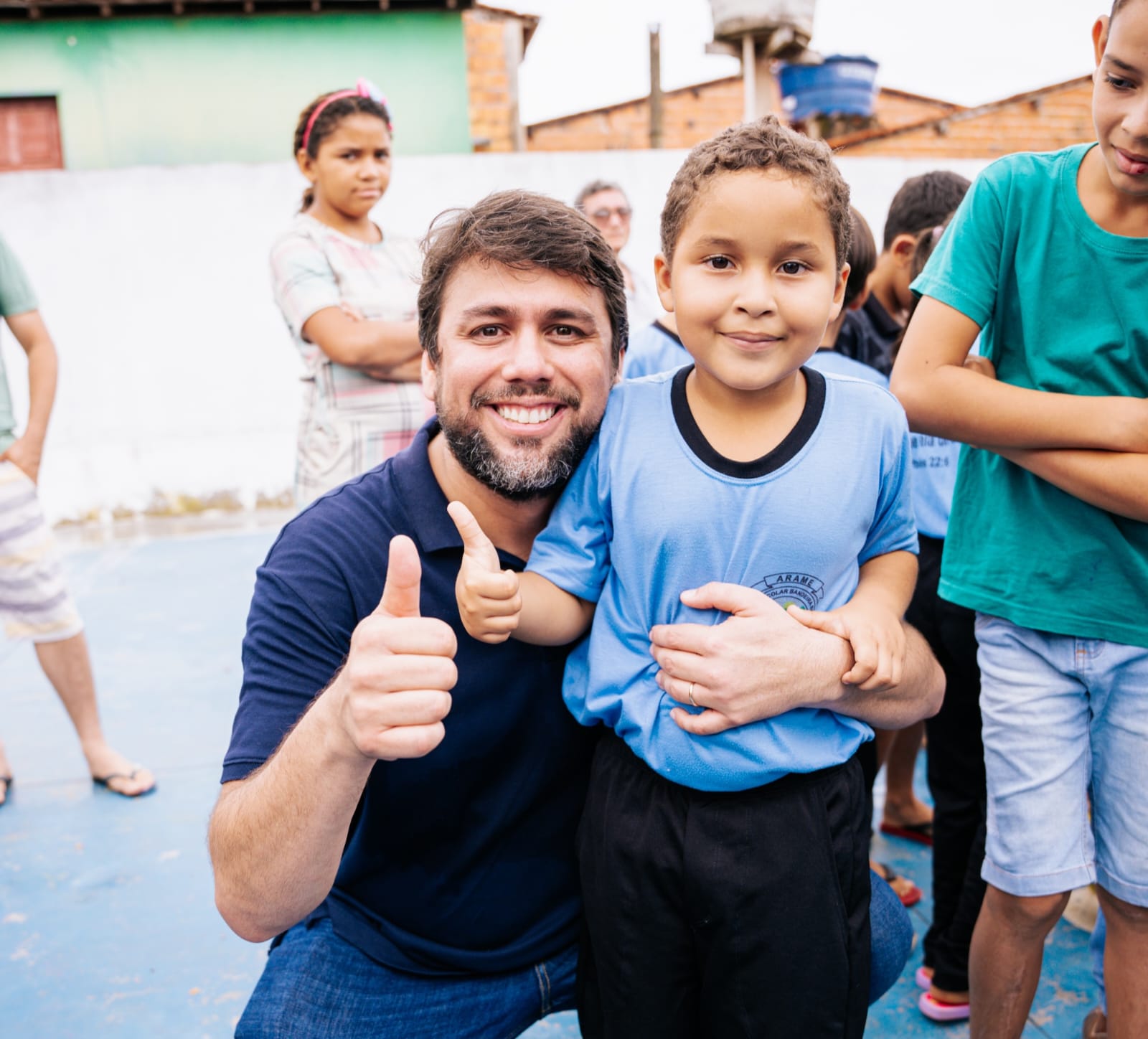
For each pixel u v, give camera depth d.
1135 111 1.29
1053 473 1.45
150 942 2.32
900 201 2.63
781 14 5.96
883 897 1.58
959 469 1.70
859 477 1.30
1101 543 1.49
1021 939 1.59
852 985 1.29
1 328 6.88
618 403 1.37
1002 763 1.60
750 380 1.22
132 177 7.03
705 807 1.26
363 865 1.41
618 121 10.63
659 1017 1.30
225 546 6.36
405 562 1.03
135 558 6.11
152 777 3.06
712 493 1.27
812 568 1.29
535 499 1.38
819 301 1.21
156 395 7.24
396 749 1.02
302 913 1.22
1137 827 1.51
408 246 2.88
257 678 1.31
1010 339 1.57
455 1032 1.37
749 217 1.18
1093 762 1.57
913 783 2.75
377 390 2.69
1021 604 1.56
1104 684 1.51
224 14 9.05
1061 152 1.52
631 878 1.28
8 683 3.99
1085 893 2.33
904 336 1.62
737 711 1.22
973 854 1.94
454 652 1.06
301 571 1.35
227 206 7.14
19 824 2.85
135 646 4.38
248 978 2.20
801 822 1.26
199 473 7.32
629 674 1.30
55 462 7.12
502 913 1.41
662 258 1.34
